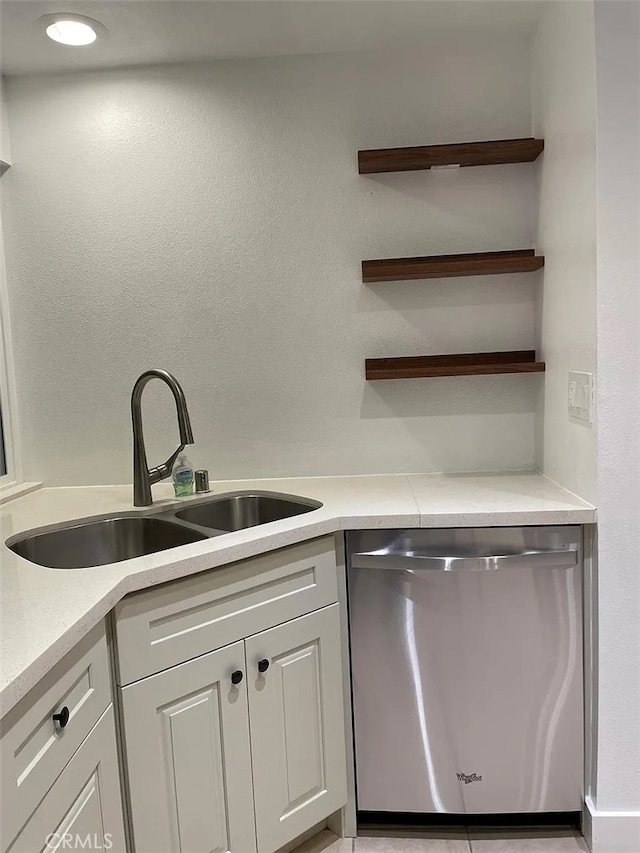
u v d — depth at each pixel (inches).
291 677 66.0
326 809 70.1
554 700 69.2
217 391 88.8
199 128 85.7
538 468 86.5
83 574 52.1
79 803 46.3
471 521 66.7
